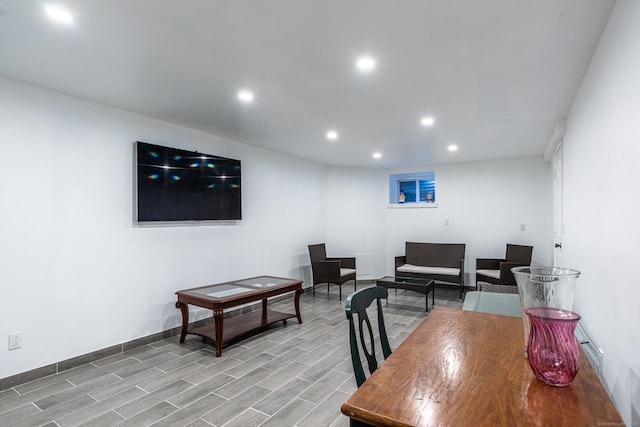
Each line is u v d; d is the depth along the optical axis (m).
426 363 1.23
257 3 1.63
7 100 2.48
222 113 3.30
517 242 5.64
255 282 3.97
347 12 1.71
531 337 1.12
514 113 3.29
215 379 2.63
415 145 4.71
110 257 3.07
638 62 1.37
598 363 1.99
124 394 2.39
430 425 0.86
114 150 3.12
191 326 3.77
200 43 2.02
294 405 2.27
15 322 2.50
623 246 1.59
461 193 6.11
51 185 2.70
